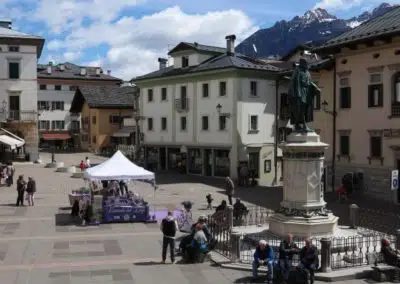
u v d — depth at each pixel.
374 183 33.28
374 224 23.39
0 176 39.03
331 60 36.34
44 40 56.94
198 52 50.81
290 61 53.94
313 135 18.53
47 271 16.05
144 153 57.28
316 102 38.09
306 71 18.70
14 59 56.44
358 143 34.53
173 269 16.44
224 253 18.06
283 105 48.81
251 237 18.67
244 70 45.56
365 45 33.47
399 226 22.86
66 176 45.12
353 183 34.34
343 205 30.66
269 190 40.12
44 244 19.72
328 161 36.94
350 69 35.00
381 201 32.28
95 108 76.25
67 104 94.00
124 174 25.14
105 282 14.97
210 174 48.38
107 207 24.30
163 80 53.81
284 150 18.84
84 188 32.31
